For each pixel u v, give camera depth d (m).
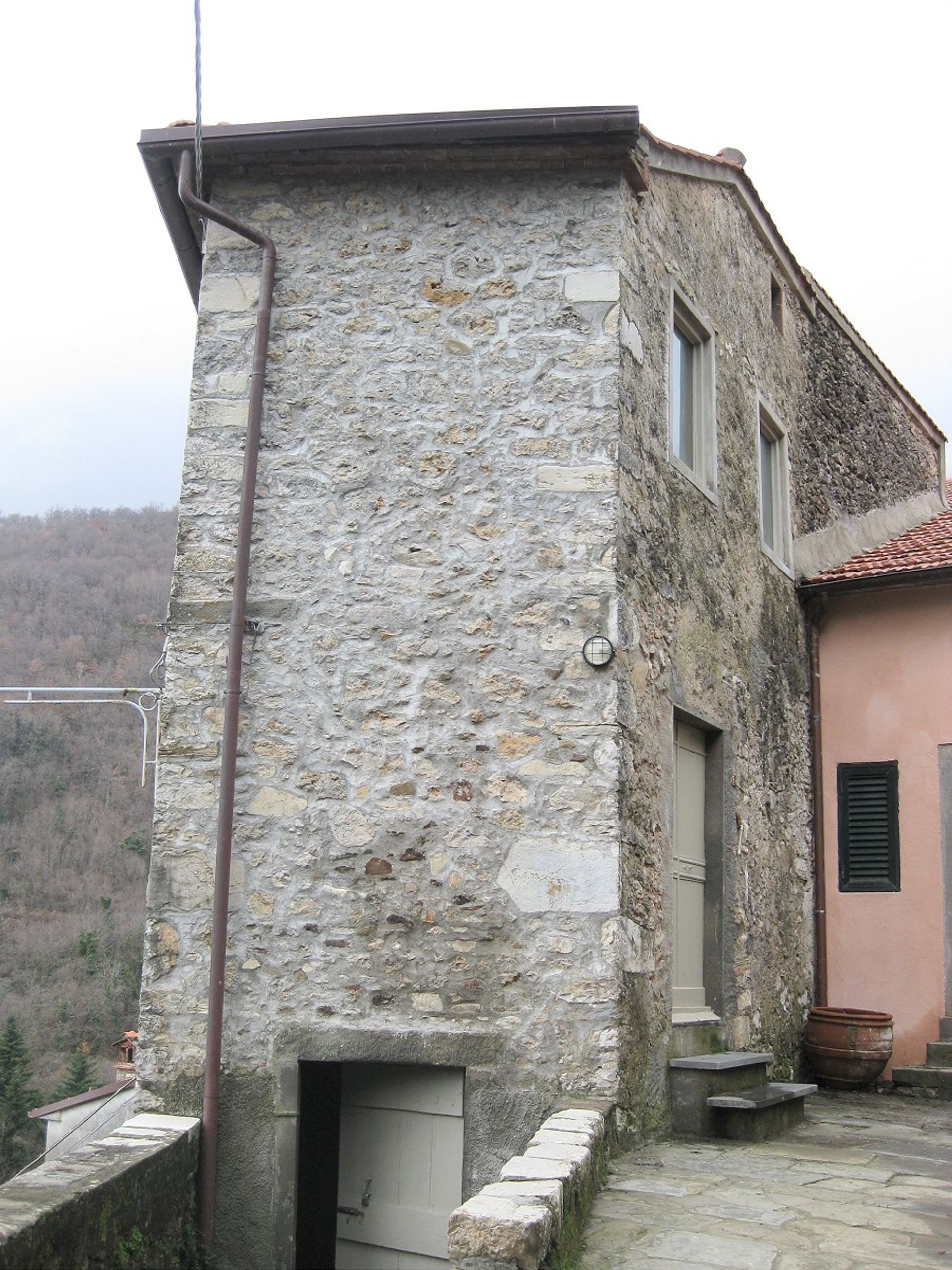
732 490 7.79
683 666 6.66
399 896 5.61
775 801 8.23
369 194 6.28
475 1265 3.27
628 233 6.26
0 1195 3.86
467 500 5.93
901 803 8.88
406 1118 5.65
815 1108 7.27
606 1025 5.35
